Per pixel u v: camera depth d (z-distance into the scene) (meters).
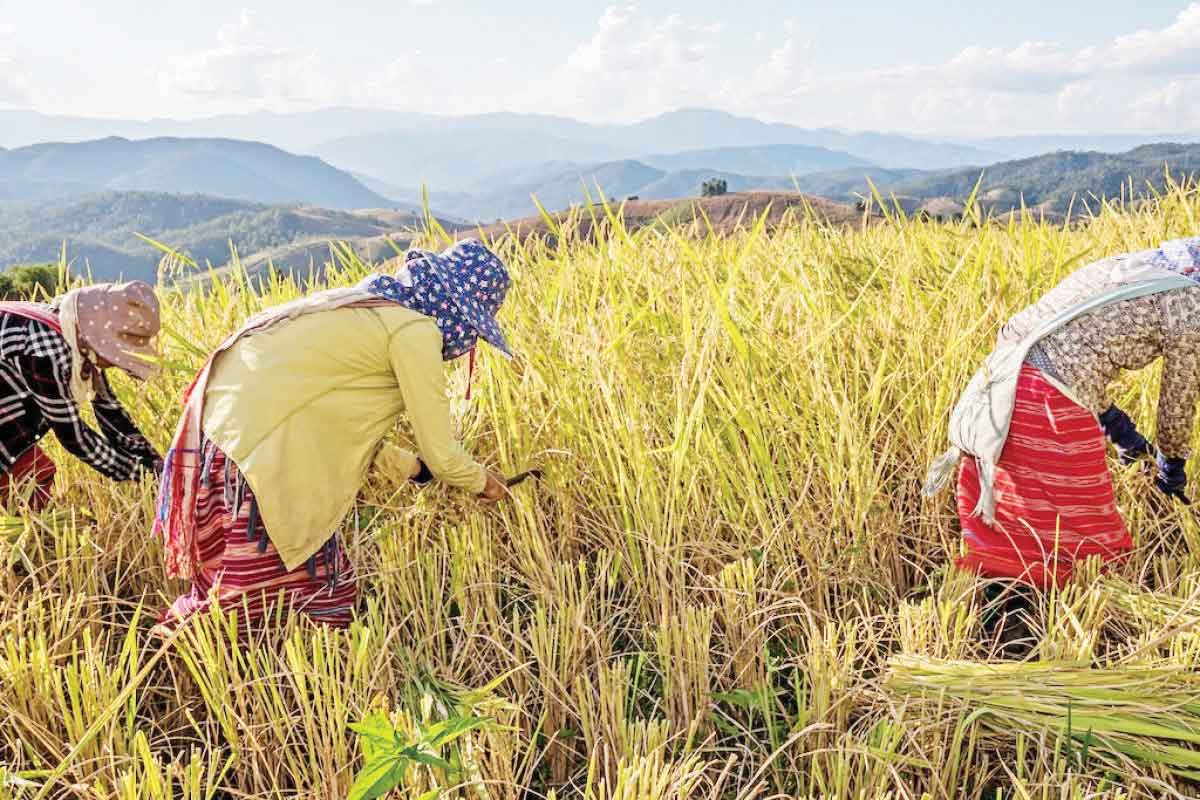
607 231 4.57
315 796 2.03
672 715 2.38
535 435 3.13
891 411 3.30
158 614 2.69
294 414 2.36
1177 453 2.80
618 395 3.13
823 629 2.73
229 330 3.69
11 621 2.31
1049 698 2.17
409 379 2.45
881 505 2.95
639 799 1.84
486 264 2.69
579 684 2.32
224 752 2.38
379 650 2.41
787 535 2.85
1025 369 2.75
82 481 3.18
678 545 2.74
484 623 2.60
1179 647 2.33
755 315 3.56
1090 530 2.72
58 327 2.67
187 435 2.47
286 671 2.15
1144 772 2.07
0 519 2.71
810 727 2.11
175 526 2.51
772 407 3.16
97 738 2.13
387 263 3.63
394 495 2.97
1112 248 4.18
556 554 3.03
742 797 2.03
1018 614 2.86
